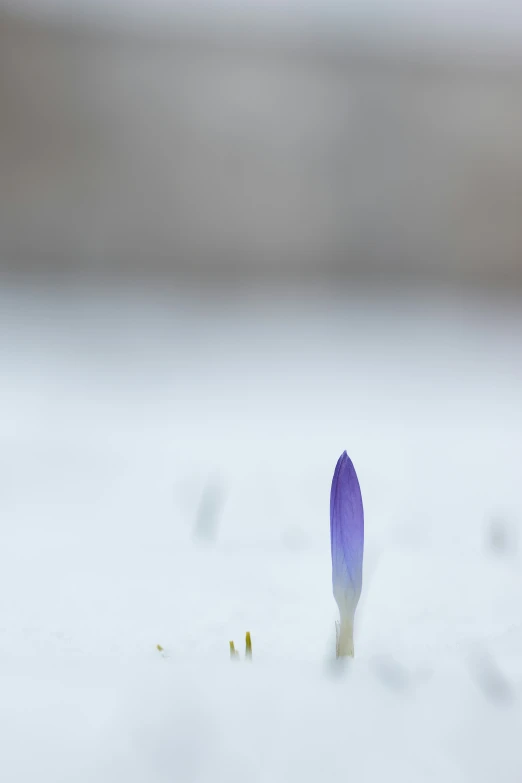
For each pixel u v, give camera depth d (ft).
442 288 13.91
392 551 2.79
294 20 13.43
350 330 10.43
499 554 2.76
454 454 4.32
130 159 13.41
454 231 14.07
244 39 13.42
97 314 10.91
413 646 2.44
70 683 2.36
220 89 13.50
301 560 2.74
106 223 13.46
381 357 8.76
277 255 13.97
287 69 13.60
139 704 2.32
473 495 3.27
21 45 12.75
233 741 2.28
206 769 2.25
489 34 13.60
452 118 13.80
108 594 2.59
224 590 2.61
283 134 13.70
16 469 3.85
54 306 11.34
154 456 4.18
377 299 12.79
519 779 2.24
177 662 2.40
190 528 2.92
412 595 2.59
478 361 8.57
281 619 2.51
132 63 13.23
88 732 2.28
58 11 12.82
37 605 2.56
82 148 13.21
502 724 2.30
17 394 6.48
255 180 13.76
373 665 2.40
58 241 13.33
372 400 6.53
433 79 13.71
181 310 11.51
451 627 2.49
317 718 2.31
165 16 13.10
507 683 2.37
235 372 7.86
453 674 2.38
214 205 13.70
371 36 13.55
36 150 13.05
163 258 13.66
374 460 4.17
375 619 2.52
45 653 2.42
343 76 13.69
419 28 13.47
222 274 13.91
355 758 2.26
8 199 13.07
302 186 13.84
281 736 2.29
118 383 7.11
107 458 4.13
